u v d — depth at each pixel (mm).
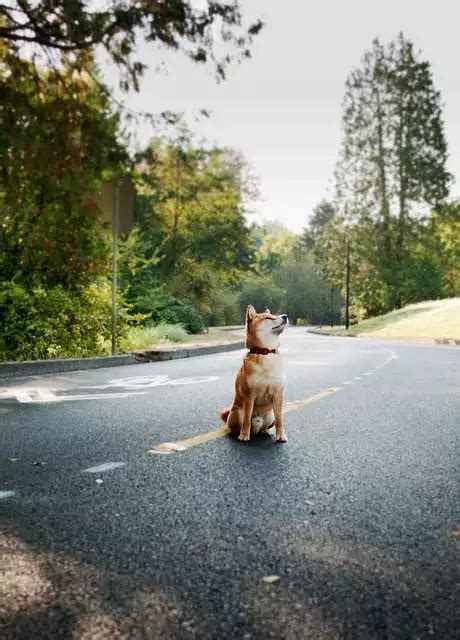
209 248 38906
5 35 9195
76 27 9031
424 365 15875
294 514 3752
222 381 11242
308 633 2330
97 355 15461
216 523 3562
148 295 27750
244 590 2686
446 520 3676
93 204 10016
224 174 39812
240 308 97125
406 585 2762
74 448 5535
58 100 9258
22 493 4117
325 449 5641
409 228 60188
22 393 9438
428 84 59781
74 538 3289
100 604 2541
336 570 2918
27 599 2578
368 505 3957
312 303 107375
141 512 3742
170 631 2332
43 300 13672
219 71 9914
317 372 13578
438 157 59750
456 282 73375
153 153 10250
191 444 5742
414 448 5742
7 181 9312
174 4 9234
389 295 61312
